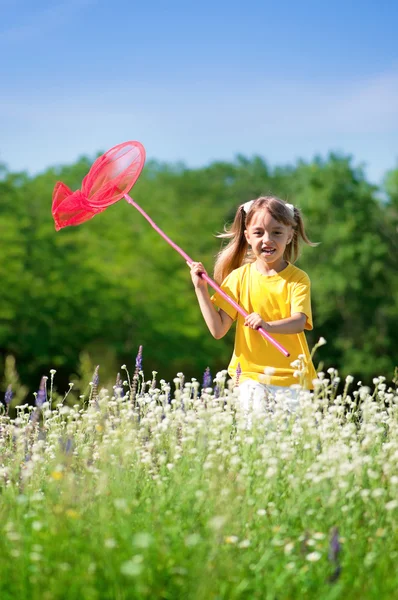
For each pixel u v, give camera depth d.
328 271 36.28
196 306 34.69
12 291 30.83
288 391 4.69
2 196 33.97
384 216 39.22
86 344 32.66
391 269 37.50
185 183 43.69
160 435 4.29
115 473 3.66
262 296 5.49
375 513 3.47
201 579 2.75
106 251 34.75
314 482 3.46
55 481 3.63
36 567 2.89
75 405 4.96
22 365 31.92
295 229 5.67
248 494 3.49
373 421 4.37
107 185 5.84
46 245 33.31
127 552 2.97
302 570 2.98
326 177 38.72
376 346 36.28
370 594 2.88
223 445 4.04
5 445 4.69
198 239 37.28
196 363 33.81
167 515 3.37
